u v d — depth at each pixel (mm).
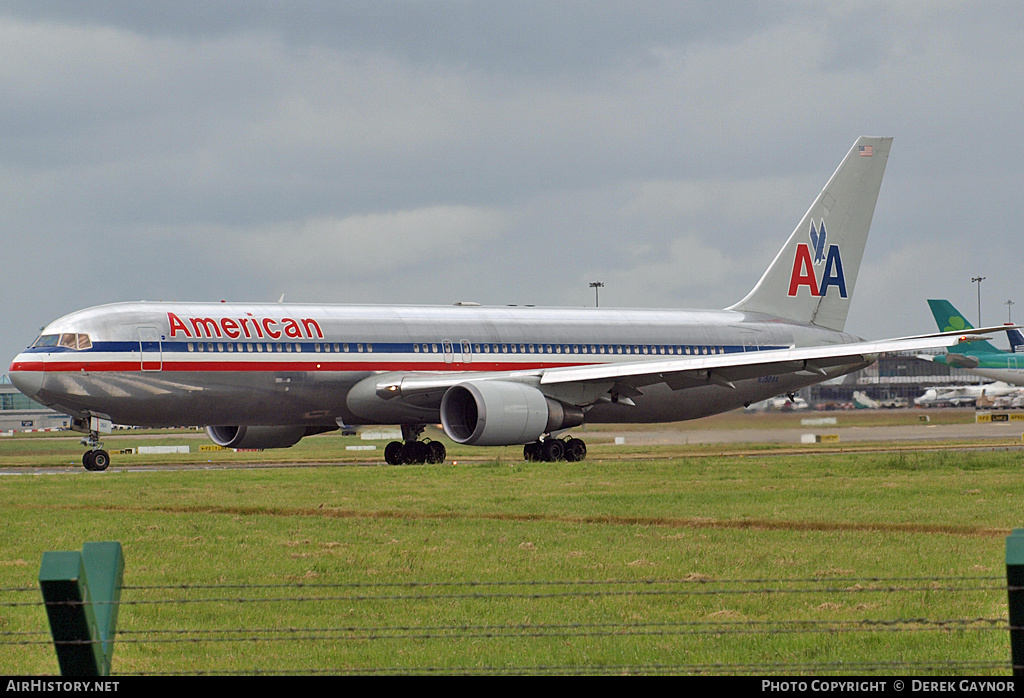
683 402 174375
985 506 84875
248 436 164875
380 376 151125
